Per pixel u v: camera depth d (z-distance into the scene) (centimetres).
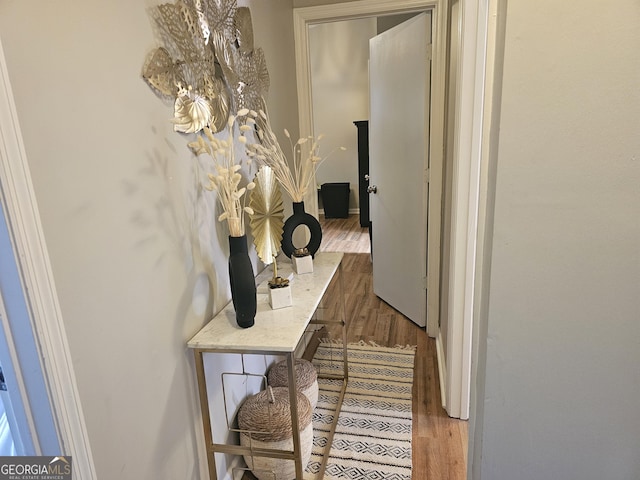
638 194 68
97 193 100
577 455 82
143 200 118
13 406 93
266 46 217
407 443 196
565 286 74
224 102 163
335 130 695
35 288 84
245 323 146
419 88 275
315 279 190
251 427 166
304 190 201
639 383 75
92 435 100
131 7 112
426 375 251
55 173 88
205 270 154
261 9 209
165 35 128
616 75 65
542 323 77
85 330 97
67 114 91
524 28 66
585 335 75
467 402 208
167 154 129
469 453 105
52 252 88
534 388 80
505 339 79
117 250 107
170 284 131
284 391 186
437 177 268
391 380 247
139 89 116
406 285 323
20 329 86
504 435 84
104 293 103
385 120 322
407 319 327
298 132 280
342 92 675
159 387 126
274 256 181
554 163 70
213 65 154
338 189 691
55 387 89
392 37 299
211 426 158
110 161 104
